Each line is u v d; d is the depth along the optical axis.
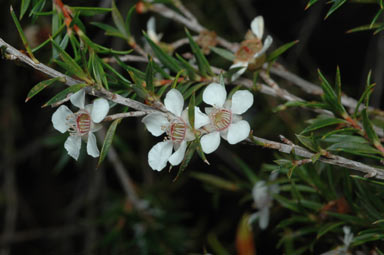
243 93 0.20
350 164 0.20
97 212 0.42
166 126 0.20
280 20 0.45
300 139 0.20
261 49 0.22
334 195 0.22
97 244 0.38
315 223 0.23
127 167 0.44
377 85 0.36
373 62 0.40
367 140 0.21
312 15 0.39
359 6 0.42
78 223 0.44
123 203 0.36
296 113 0.34
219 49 0.22
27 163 0.49
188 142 0.20
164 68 0.22
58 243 0.48
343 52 0.44
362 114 0.20
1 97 0.44
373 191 0.22
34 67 0.20
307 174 0.22
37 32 0.28
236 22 0.38
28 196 0.50
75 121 0.20
